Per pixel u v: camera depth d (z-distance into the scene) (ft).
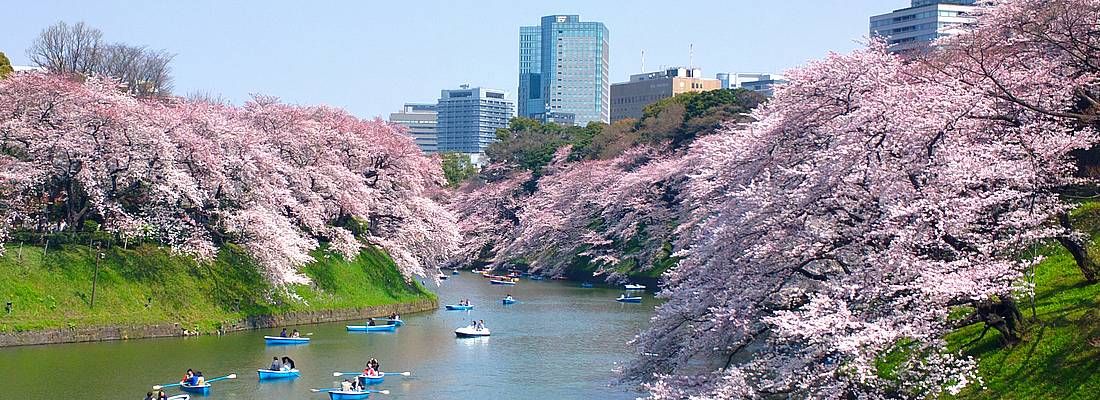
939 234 88.28
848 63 119.85
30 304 173.99
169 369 157.69
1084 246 112.16
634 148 378.32
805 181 103.40
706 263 111.96
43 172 187.93
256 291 207.92
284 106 261.24
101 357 163.22
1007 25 130.31
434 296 265.54
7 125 189.98
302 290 221.66
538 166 441.27
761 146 123.34
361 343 193.26
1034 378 90.48
